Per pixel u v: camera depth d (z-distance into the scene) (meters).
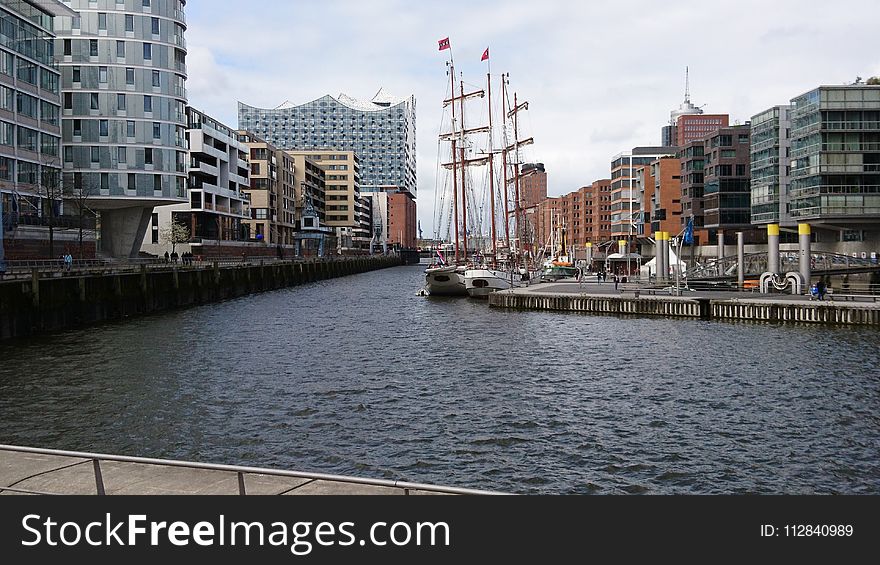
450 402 30.28
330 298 96.12
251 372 37.19
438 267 107.62
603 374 36.50
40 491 12.07
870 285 73.88
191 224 125.62
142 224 99.44
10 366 38.09
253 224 164.62
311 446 23.84
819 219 91.12
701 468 21.56
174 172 95.38
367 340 50.31
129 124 92.31
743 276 77.44
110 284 63.28
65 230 76.00
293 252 177.50
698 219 138.12
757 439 24.56
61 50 90.62
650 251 152.62
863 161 90.56
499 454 23.05
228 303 85.81
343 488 12.15
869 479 20.56
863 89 89.88
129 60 92.44
